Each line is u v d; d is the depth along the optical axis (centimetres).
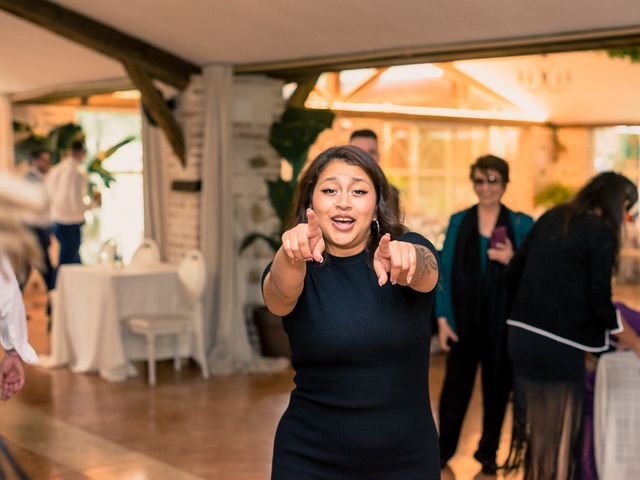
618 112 1155
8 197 76
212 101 722
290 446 221
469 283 443
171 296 714
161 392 645
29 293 1147
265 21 614
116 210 1297
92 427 550
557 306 366
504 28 539
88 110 1198
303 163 728
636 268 1308
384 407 213
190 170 753
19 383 294
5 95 1120
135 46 708
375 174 216
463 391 454
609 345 377
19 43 820
